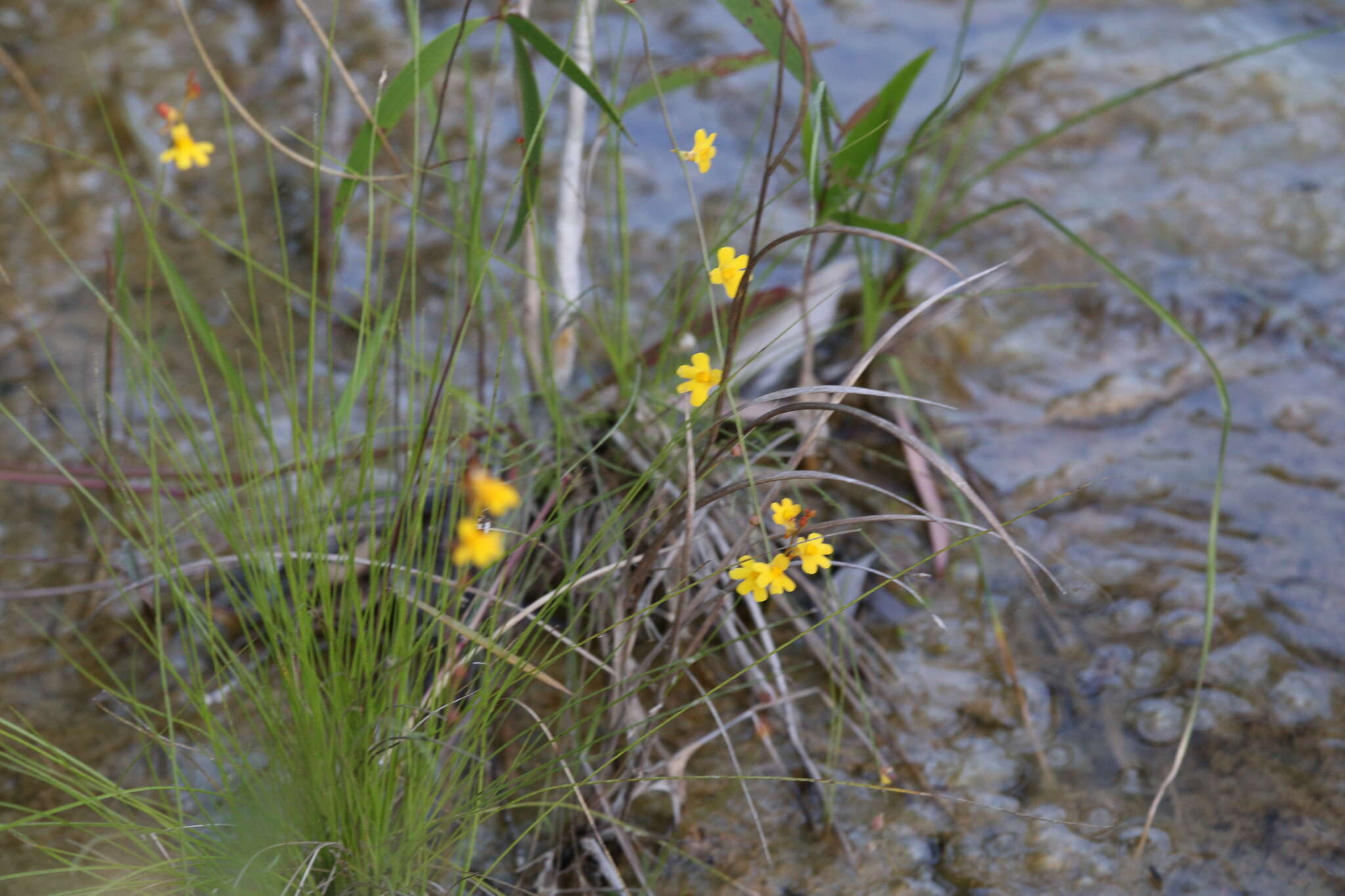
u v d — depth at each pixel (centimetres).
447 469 125
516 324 135
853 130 130
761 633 128
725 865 121
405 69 122
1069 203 156
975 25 197
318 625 126
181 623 120
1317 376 139
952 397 139
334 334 141
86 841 120
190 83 116
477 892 119
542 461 131
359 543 129
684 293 134
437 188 158
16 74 150
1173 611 128
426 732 117
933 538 132
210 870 116
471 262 126
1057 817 122
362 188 156
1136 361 140
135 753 123
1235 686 125
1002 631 128
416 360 134
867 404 138
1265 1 202
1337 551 130
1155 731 124
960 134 168
